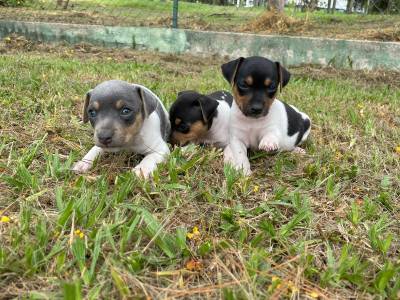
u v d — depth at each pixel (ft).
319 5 4.42
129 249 0.80
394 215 1.01
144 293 0.70
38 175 1.06
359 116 1.69
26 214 0.86
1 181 1.03
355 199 1.08
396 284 0.74
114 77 2.10
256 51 2.88
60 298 0.67
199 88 1.99
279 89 1.32
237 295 0.69
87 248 0.78
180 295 0.71
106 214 0.91
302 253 0.82
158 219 0.91
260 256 0.79
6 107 1.52
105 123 1.05
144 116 1.14
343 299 0.73
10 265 0.72
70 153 1.20
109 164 1.18
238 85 1.28
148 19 3.94
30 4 4.67
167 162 1.16
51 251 0.77
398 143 1.44
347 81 2.35
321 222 0.96
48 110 1.54
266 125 1.30
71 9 4.42
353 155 1.31
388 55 2.61
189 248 0.83
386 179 1.15
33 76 1.93
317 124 1.61
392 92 2.17
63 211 0.86
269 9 3.51
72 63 2.38
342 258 0.80
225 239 0.85
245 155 1.27
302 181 1.14
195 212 0.95
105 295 0.69
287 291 0.73
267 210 0.96
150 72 2.30
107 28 3.13
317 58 2.76
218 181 1.12
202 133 1.38
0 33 3.24
